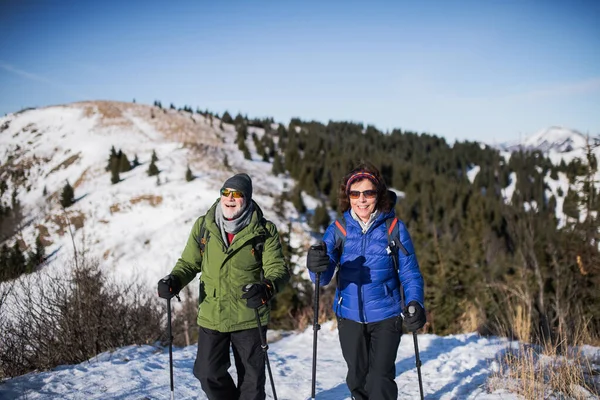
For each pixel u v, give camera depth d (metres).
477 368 4.96
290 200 49.78
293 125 115.62
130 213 44.00
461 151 107.69
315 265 3.13
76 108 101.62
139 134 88.25
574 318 6.74
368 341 3.42
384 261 3.31
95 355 6.18
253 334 3.24
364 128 136.88
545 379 4.29
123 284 7.42
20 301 6.11
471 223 35.25
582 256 8.16
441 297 9.52
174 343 9.59
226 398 3.25
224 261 3.20
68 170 75.75
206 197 46.47
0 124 100.50
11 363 5.80
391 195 3.40
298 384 4.84
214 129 96.06
